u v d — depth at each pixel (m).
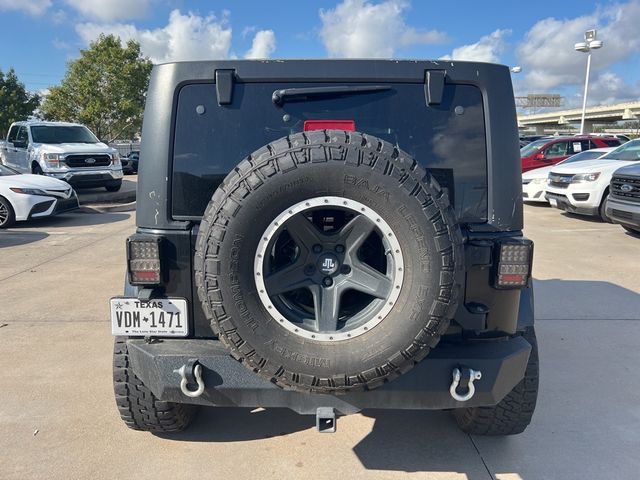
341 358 2.02
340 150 1.96
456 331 2.35
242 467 2.74
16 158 15.50
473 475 2.69
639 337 4.51
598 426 3.13
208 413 3.28
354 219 2.02
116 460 2.78
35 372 3.80
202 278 2.03
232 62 2.34
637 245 8.34
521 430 2.84
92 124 38.81
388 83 2.37
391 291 2.03
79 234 9.68
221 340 2.10
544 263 7.16
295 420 3.20
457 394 2.23
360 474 2.69
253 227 1.99
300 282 2.07
